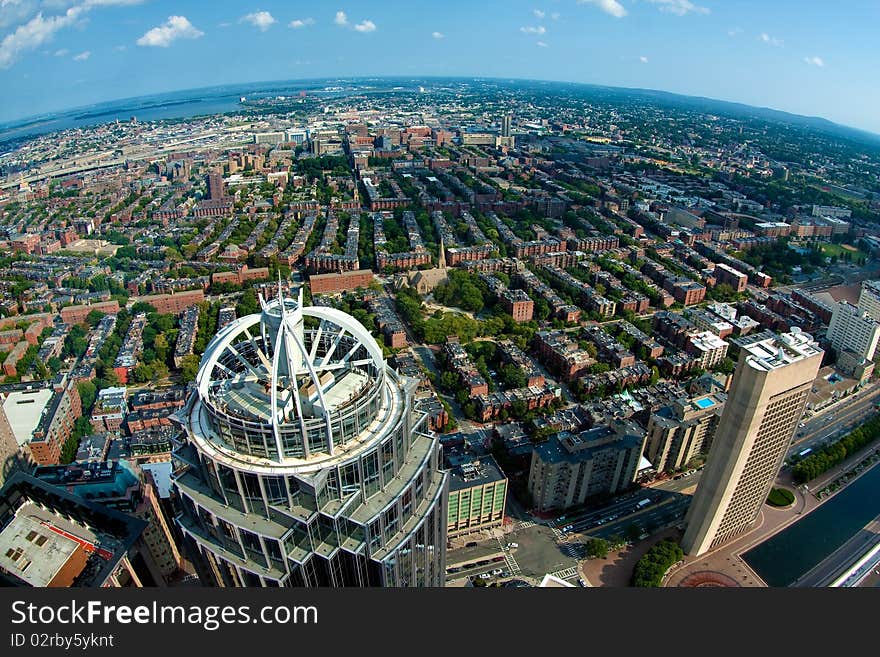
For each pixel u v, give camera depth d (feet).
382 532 493.77
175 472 506.89
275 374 460.55
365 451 472.44
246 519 467.11
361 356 619.67
